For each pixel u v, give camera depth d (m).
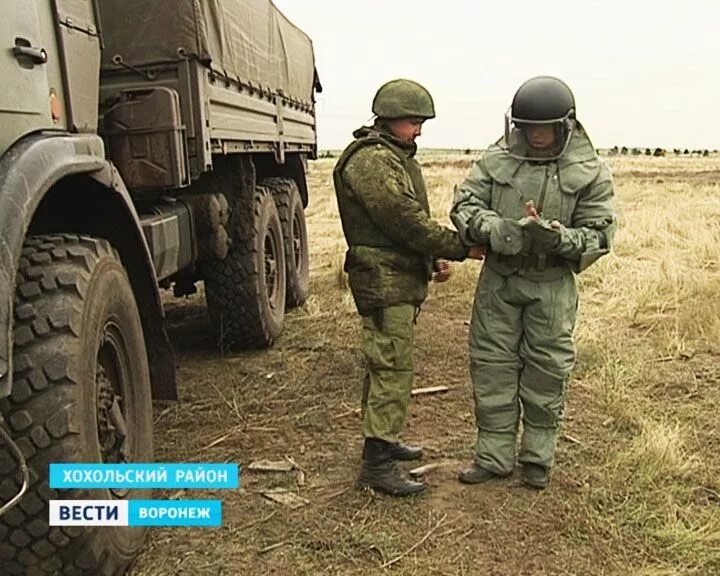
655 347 6.00
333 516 3.45
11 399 2.45
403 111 3.43
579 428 4.43
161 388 3.64
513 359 3.64
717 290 7.55
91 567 2.62
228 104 5.10
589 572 3.01
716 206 17.53
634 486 3.66
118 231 3.27
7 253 2.30
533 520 3.38
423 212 3.41
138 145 4.24
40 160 2.53
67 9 3.21
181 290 6.22
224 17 4.94
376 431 3.59
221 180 5.75
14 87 2.61
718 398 4.91
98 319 2.76
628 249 10.85
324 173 39.19
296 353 6.06
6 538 2.50
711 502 3.56
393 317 3.50
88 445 2.57
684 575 2.99
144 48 4.37
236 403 4.95
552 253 3.39
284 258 6.74
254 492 3.72
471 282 8.52
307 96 8.31
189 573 3.04
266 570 3.05
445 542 3.22
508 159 3.46
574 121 3.37
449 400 4.97
